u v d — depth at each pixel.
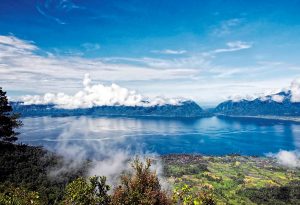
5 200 19.92
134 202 17.25
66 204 17.81
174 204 18.31
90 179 18.14
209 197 18.95
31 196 20.48
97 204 17.94
